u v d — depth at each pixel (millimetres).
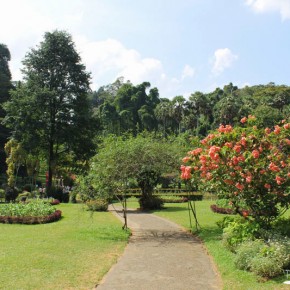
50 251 9492
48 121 32938
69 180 36656
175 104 74312
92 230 13398
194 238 12281
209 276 7410
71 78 34469
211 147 9414
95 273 7469
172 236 12797
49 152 34344
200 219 17047
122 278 7242
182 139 15594
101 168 13242
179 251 10000
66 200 30062
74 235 12180
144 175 20156
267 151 9297
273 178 9055
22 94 32969
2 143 48031
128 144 13805
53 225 15258
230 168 9195
